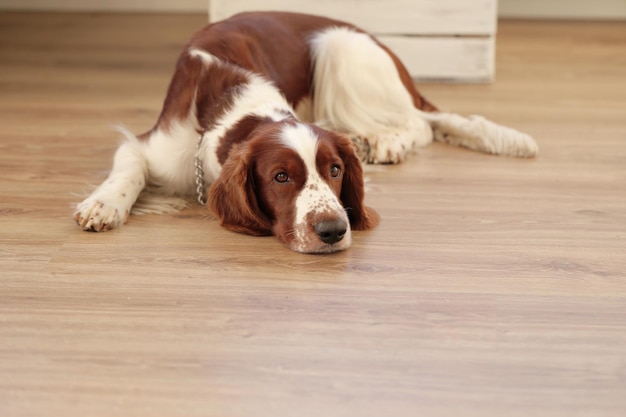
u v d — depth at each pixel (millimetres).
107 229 1648
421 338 1408
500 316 1454
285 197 1587
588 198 1805
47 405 1290
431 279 1533
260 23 1952
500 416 1289
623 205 1780
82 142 2020
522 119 2219
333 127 2025
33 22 3293
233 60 1794
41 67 2580
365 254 1594
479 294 1501
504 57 2814
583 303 1487
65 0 3570
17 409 1284
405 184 1854
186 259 1568
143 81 2471
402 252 1604
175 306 1457
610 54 2865
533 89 2455
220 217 1641
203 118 1722
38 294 1478
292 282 1516
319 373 1343
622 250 1627
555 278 1546
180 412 1283
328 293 1492
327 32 2033
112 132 2082
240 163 1597
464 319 1446
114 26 3252
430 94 2408
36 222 1673
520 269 1566
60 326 1413
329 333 1412
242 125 1666
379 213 1730
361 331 1417
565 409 1301
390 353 1380
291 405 1296
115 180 1707
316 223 1563
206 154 1695
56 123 2131
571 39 3104
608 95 2406
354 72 2012
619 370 1361
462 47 2498
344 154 1631
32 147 1987
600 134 2125
